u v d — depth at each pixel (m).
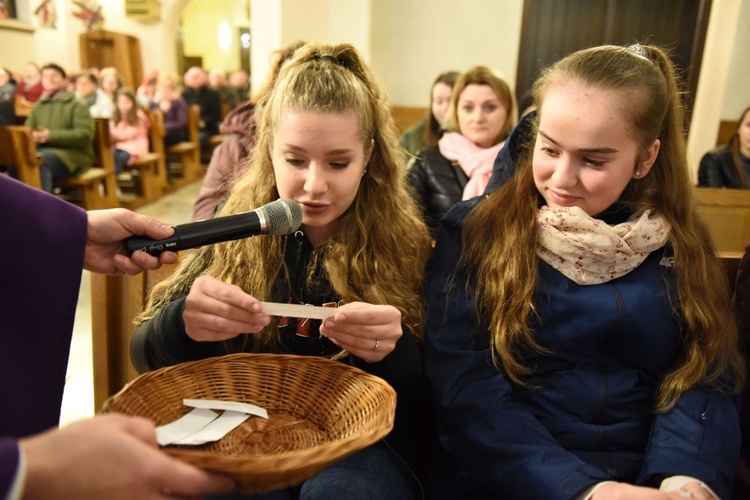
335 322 0.85
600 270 1.00
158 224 0.85
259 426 0.80
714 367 1.00
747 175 3.22
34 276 0.80
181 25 11.08
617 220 1.07
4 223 0.78
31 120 4.56
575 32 4.82
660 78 0.95
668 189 1.05
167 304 1.02
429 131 3.12
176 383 0.83
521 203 1.05
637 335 0.99
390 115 1.15
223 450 0.74
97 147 4.79
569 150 0.93
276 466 0.58
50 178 4.31
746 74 4.38
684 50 4.59
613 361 1.02
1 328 0.79
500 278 1.02
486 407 0.96
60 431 0.51
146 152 5.55
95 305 1.32
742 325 1.14
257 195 1.13
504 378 1.03
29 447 0.49
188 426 0.76
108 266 0.88
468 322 1.04
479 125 2.44
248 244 1.09
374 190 1.13
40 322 0.81
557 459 0.87
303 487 0.90
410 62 5.19
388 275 1.10
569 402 0.99
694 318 1.00
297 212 0.89
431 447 1.18
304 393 0.86
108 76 6.48
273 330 1.06
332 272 1.06
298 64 1.04
